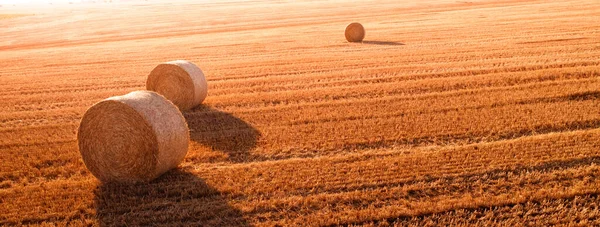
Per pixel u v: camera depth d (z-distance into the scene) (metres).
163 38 29.45
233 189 6.71
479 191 6.39
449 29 23.56
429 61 15.73
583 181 6.48
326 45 20.89
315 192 6.59
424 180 6.75
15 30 41.97
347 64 15.95
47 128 10.33
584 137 8.02
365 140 8.45
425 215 5.94
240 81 14.27
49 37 34.69
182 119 7.43
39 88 14.97
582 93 10.76
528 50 16.56
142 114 6.82
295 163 7.54
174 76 11.34
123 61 19.83
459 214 5.86
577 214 5.75
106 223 6.00
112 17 53.44
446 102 10.72
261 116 10.40
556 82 11.88
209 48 22.41
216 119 10.33
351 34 21.61
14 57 23.31
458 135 8.57
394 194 6.44
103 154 7.14
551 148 7.62
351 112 10.32
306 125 9.55
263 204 6.28
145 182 7.09
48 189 6.98
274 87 13.23
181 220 6.02
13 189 7.00
